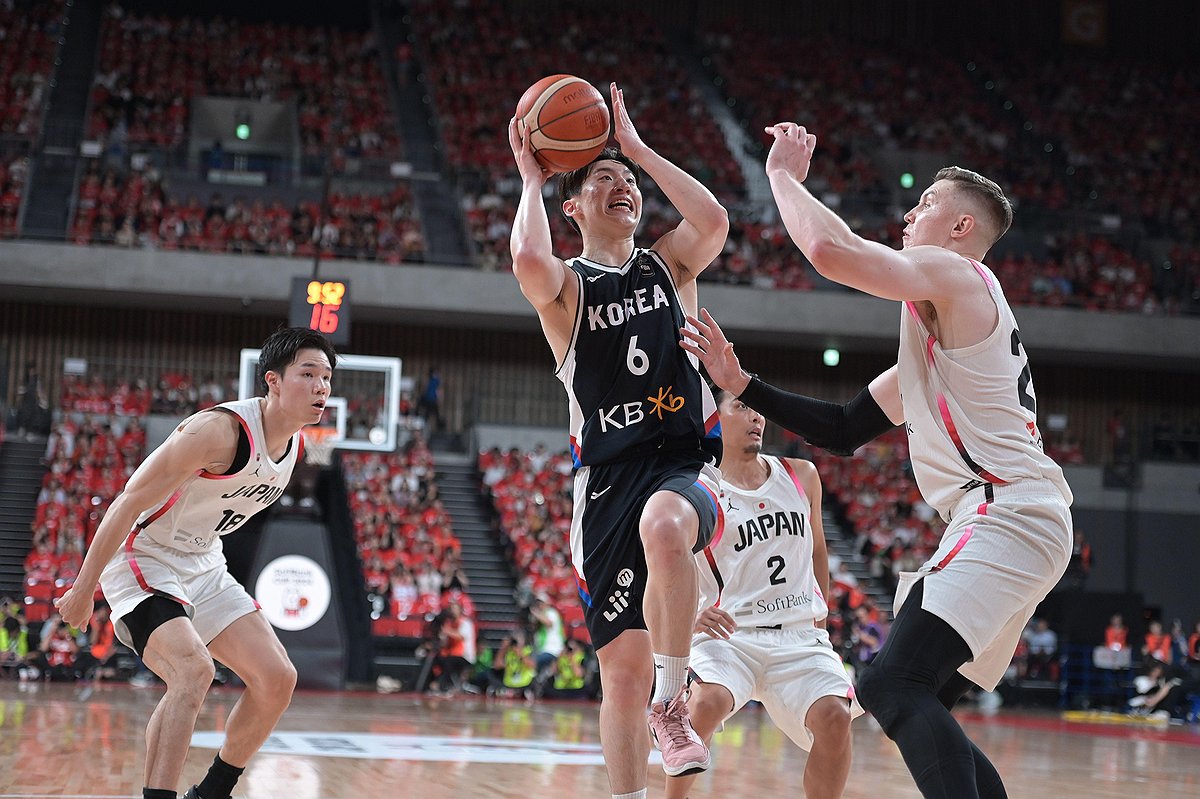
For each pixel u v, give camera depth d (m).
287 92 28.55
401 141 27.83
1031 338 24.48
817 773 4.86
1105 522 24.41
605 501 3.89
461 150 27.11
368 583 18.27
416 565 18.56
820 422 4.04
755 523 5.10
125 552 4.62
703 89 32.03
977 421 3.59
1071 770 10.04
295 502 17.34
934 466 3.69
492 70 30.00
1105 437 27.58
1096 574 24.23
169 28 29.64
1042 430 27.00
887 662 3.49
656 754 9.75
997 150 30.95
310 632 16.92
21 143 24.11
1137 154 31.09
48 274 21.94
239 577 17.42
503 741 10.55
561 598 19.02
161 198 24.03
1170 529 24.50
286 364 4.61
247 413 4.57
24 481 20.64
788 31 35.16
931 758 3.31
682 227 4.10
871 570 21.45
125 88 27.30
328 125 27.62
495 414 26.02
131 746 8.80
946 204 3.89
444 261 23.67
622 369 3.89
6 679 16.81
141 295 22.67
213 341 25.09
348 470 20.91
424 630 17.73
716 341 3.94
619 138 4.02
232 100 28.06
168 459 4.36
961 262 3.65
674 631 3.60
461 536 21.02
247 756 4.67
